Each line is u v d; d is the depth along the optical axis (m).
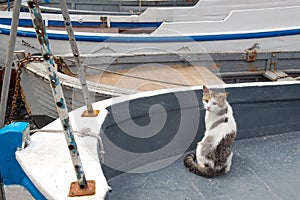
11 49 1.93
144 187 2.41
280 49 6.95
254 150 2.91
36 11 1.32
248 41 6.86
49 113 6.25
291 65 6.31
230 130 2.55
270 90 3.00
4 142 1.97
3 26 7.20
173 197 2.31
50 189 1.65
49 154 1.95
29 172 1.79
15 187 2.01
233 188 2.42
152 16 8.67
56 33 6.82
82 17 8.75
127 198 2.28
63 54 6.79
